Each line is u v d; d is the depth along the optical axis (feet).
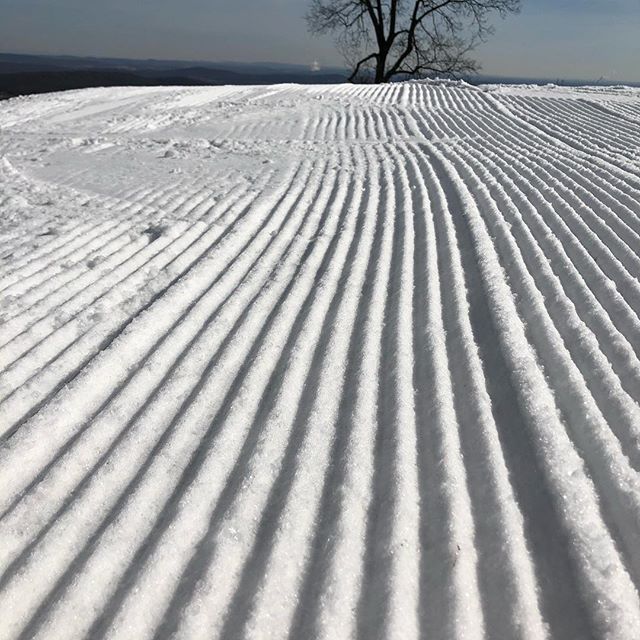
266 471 11.35
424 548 9.69
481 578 9.18
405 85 81.05
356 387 13.73
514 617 8.52
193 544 9.92
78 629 8.63
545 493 10.62
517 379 13.53
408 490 10.73
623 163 32.30
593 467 11.07
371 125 50.88
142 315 16.99
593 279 18.29
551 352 14.55
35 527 10.31
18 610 8.89
